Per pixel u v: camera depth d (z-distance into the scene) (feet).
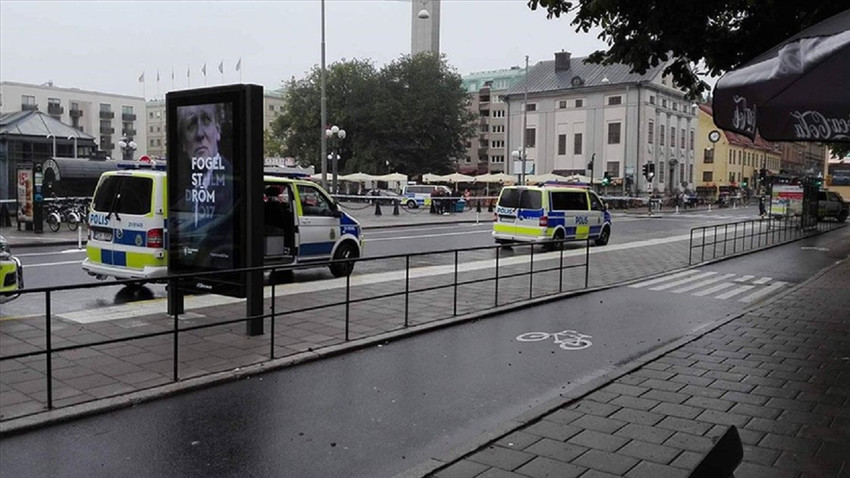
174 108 28.27
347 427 17.97
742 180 308.81
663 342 28.68
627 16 27.17
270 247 40.70
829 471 14.69
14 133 111.04
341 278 44.04
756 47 26.18
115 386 20.40
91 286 19.34
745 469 14.79
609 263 58.65
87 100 357.82
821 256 68.13
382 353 25.89
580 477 14.38
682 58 29.43
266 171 45.19
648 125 233.96
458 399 20.52
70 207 84.69
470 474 14.55
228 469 15.20
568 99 244.42
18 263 30.68
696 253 68.13
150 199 34.78
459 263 53.78
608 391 20.62
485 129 357.82
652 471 14.70
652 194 218.18
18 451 15.90
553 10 28.25
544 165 251.60
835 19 12.51
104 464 15.30
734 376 22.33
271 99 437.99
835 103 10.87
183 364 22.94
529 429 17.29
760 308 35.58
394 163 235.81
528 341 28.50
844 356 25.12
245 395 20.43
